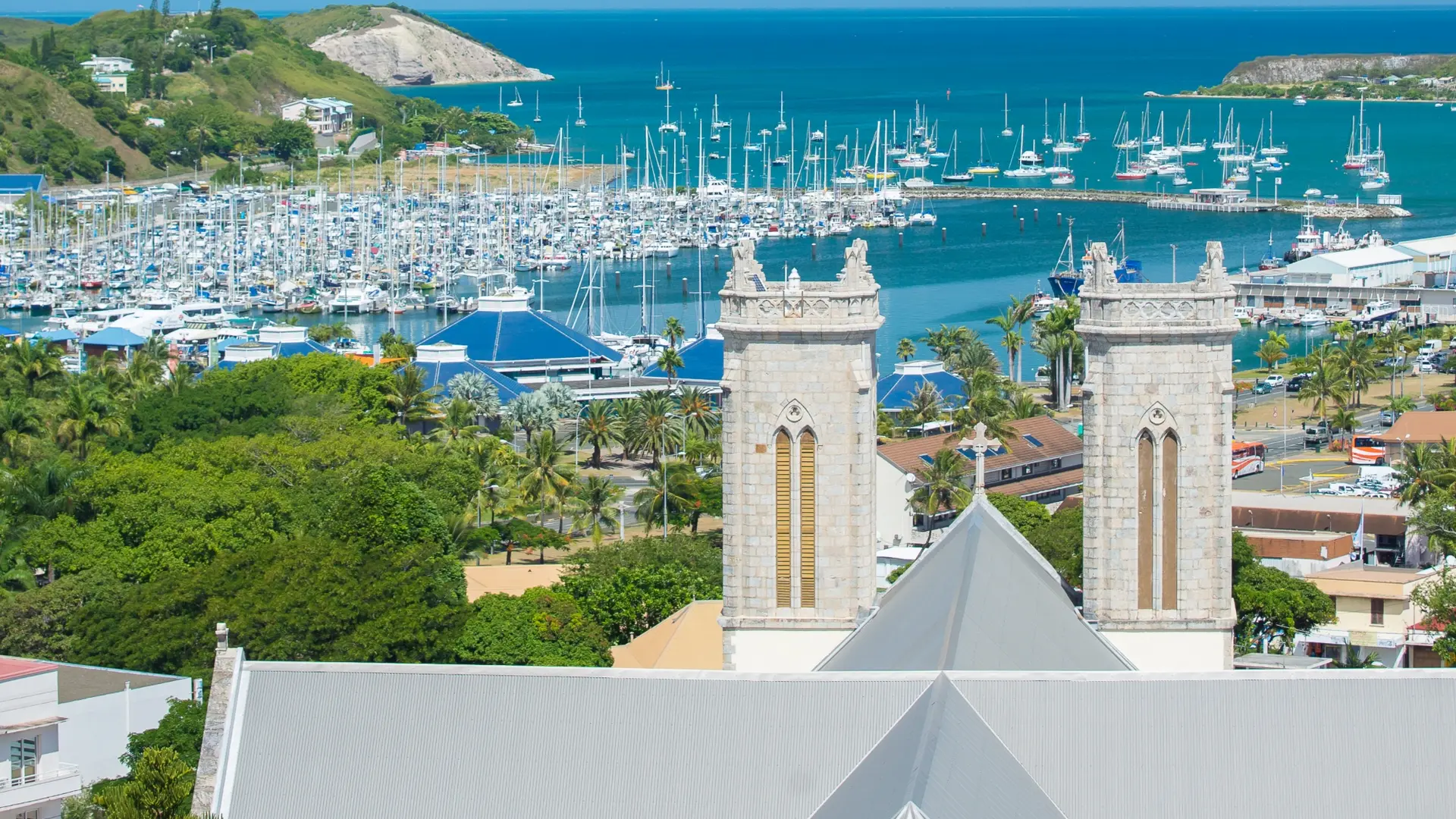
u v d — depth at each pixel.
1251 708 178.50
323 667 182.88
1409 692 178.75
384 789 177.88
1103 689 179.50
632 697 181.12
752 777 176.62
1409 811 173.38
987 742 174.38
